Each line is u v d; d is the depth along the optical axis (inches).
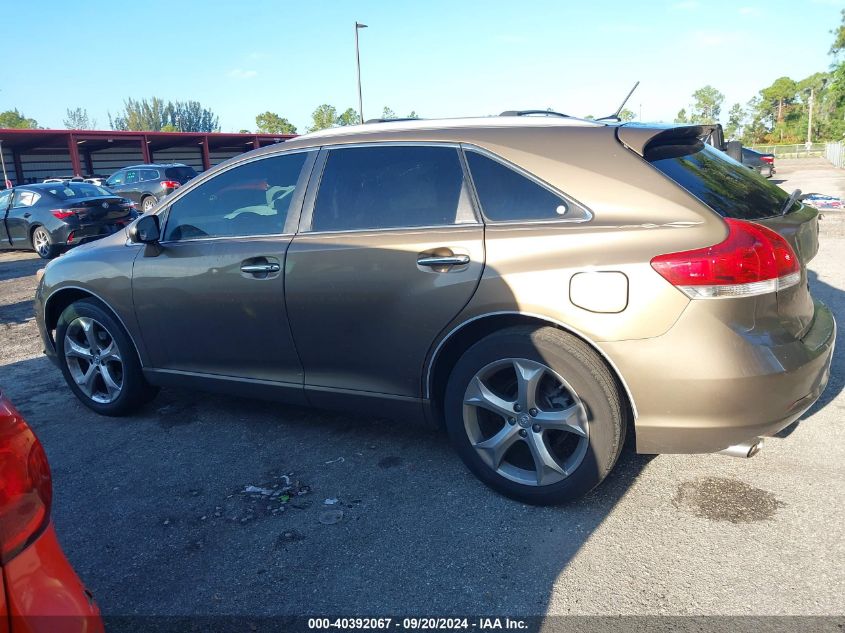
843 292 261.9
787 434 140.7
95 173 1567.4
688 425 102.9
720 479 123.5
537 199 113.7
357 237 126.8
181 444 150.5
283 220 137.6
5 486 54.2
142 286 153.3
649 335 101.6
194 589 99.9
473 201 118.9
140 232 147.1
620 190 108.4
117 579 103.0
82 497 128.6
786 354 101.9
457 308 116.2
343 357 131.5
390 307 123.1
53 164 1480.1
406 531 111.8
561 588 96.0
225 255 141.0
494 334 115.0
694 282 98.9
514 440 116.2
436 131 126.2
